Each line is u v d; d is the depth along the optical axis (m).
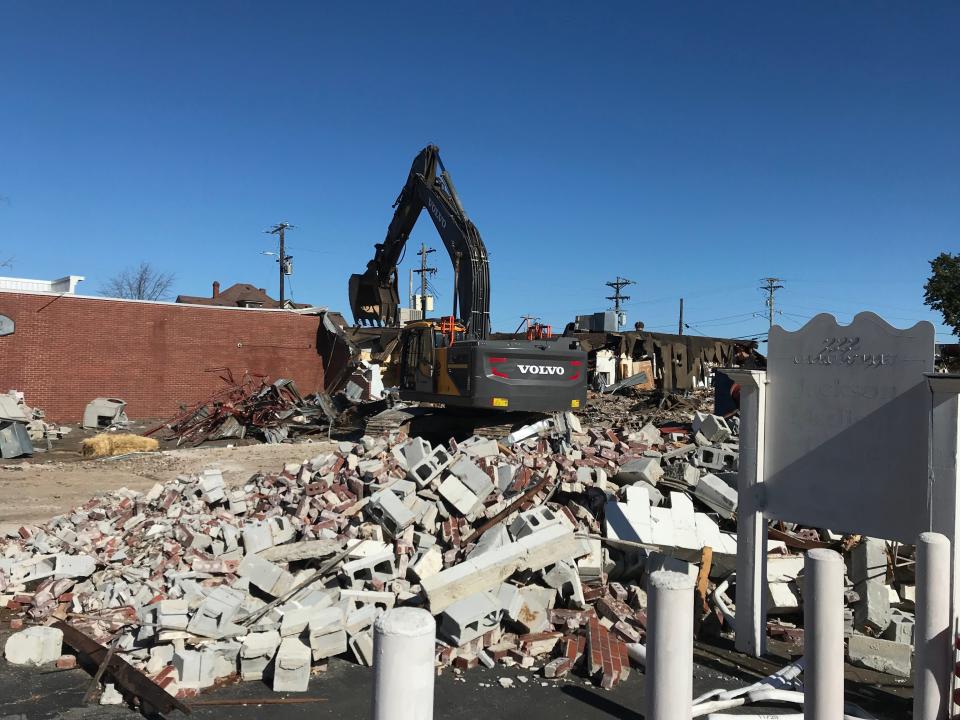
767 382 6.79
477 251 16.45
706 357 29.08
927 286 33.88
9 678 6.10
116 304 26.58
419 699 3.16
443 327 16.27
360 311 20.80
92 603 7.43
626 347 27.44
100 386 26.20
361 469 9.72
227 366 29.00
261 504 9.60
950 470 5.32
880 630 7.04
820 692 4.52
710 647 6.94
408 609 3.35
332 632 6.31
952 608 5.20
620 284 72.56
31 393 24.83
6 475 15.49
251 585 7.33
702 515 8.80
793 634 7.25
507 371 14.49
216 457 18.23
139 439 19.78
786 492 6.59
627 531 8.26
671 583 4.07
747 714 5.45
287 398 23.78
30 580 7.86
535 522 7.98
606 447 12.47
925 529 5.59
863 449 6.02
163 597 7.23
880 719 5.57
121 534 9.12
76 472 16.02
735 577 7.65
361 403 23.91
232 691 5.88
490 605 6.66
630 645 6.51
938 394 5.38
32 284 34.50
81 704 5.64
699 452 11.81
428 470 8.78
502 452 11.31
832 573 4.54
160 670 5.98
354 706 5.62
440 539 8.35
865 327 6.03
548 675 6.14
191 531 8.41
